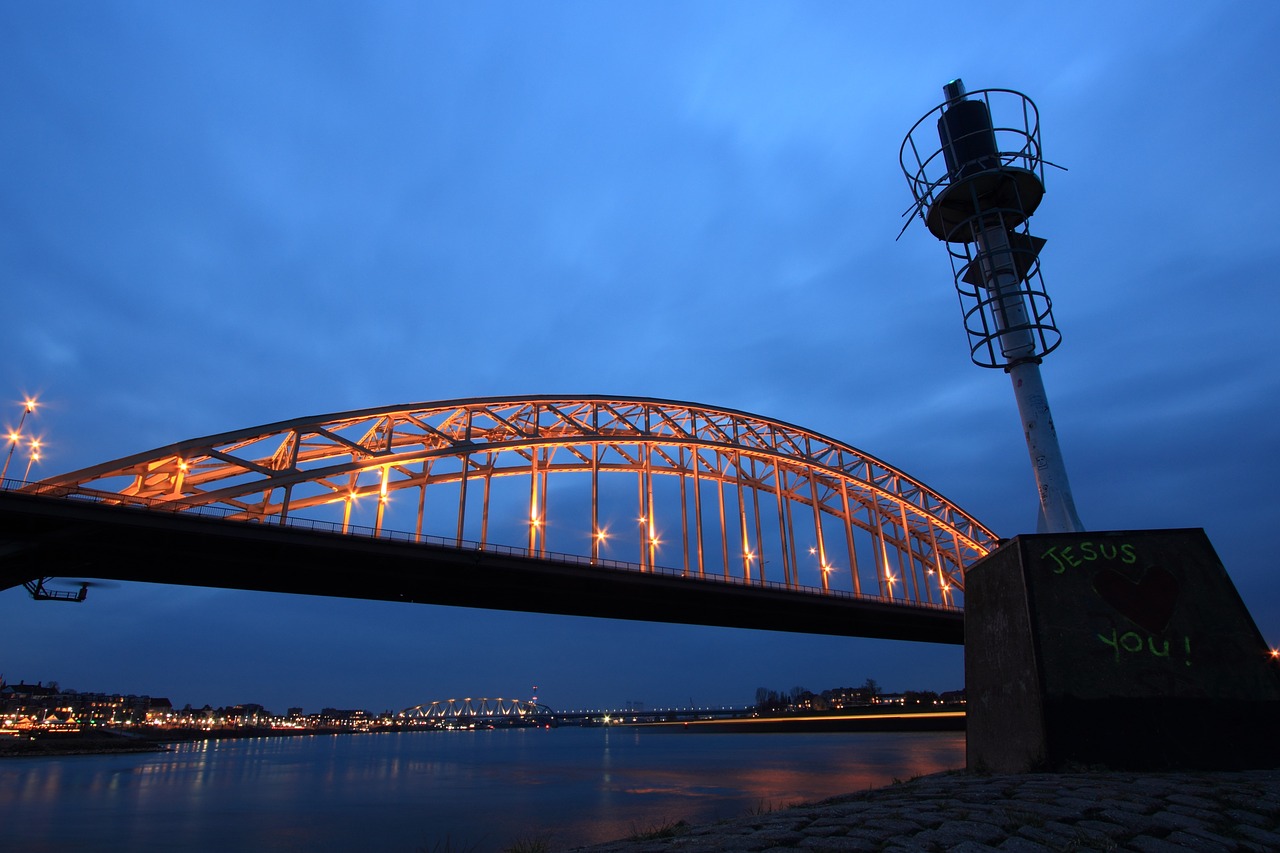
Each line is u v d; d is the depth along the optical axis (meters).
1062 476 12.22
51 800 52.00
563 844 29.80
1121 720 9.41
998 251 13.20
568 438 64.44
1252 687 9.48
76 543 40.88
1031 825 6.26
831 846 5.93
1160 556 10.52
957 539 93.00
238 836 35.47
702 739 184.00
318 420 53.50
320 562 48.25
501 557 52.66
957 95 14.59
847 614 74.44
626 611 68.00
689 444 72.12
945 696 197.88
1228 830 6.11
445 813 42.34
